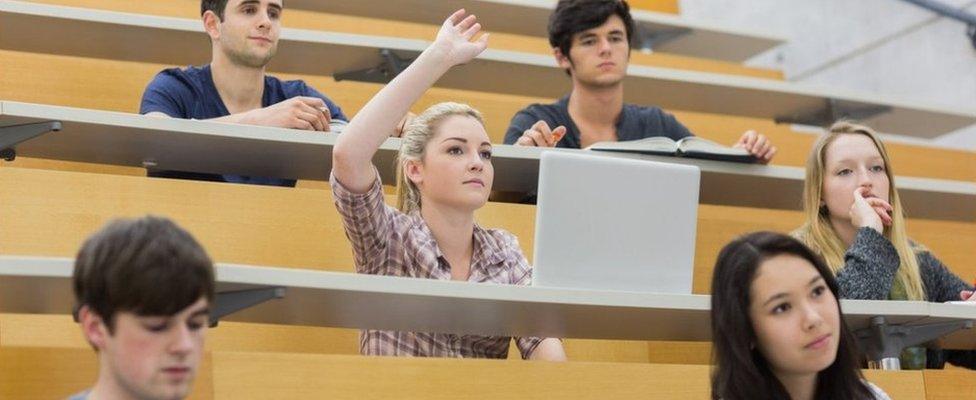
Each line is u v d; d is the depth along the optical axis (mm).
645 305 3275
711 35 7180
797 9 7836
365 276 3016
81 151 4035
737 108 6254
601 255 3395
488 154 3666
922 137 6645
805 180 4293
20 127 3818
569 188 3375
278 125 4117
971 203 5215
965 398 3574
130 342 2117
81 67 4965
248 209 3957
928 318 3596
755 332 2799
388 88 3371
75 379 3014
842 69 7570
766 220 5152
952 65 6980
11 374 2973
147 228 2133
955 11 6855
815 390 2867
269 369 3010
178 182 3902
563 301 3195
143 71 5062
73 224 3775
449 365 3154
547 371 3250
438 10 6570
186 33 5180
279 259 3959
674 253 3459
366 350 3566
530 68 5719
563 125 4938
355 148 3330
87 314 2143
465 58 3400
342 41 5383
